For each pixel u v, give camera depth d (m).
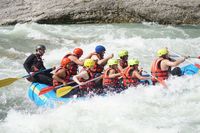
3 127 15.16
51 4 37.28
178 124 14.72
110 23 36.72
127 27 34.75
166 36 31.66
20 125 15.33
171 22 37.28
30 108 17.64
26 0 38.03
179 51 26.84
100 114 15.68
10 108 17.64
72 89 18.08
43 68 19.62
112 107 16.19
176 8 37.94
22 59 24.84
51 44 28.42
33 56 19.48
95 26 35.06
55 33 31.53
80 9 36.44
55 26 34.22
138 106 16.23
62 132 14.55
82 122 15.06
